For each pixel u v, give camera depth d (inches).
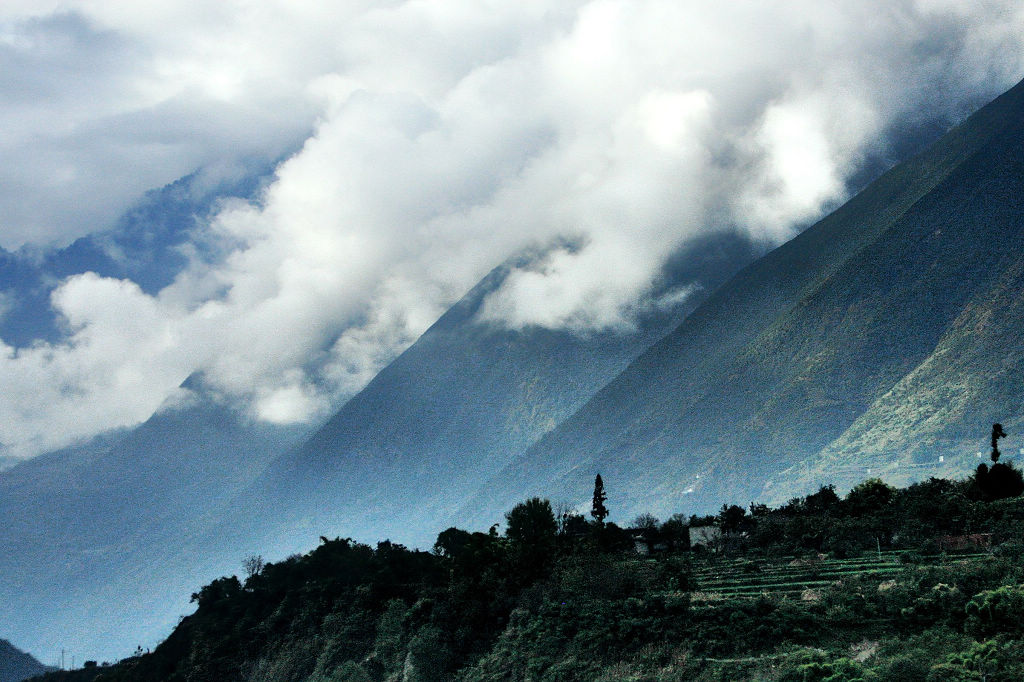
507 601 4333.2
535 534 4736.7
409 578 5236.2
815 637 3134.8
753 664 3100.4
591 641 3649.1
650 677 3272.6
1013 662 2620.6
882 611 3125.0
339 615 5054.1
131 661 6501.0
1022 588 2864.2
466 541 5541.3
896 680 2701.8
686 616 3496.6
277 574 5718.5
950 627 2903.5
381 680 4439.0
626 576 4094.5
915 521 4212.6
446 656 4188.0
